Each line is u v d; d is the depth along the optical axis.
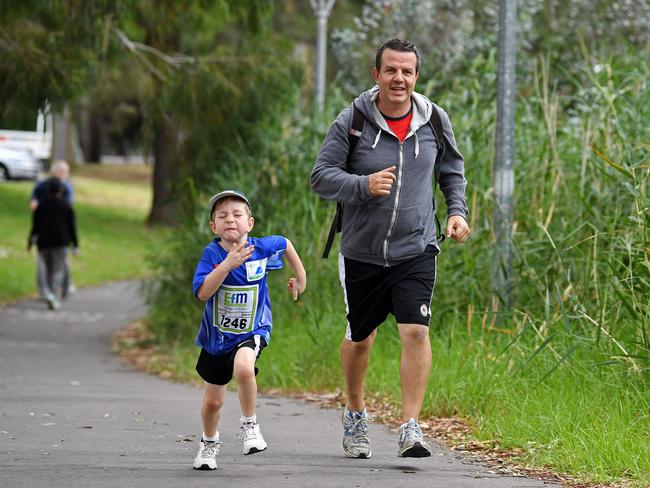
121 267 90.06
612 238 26.92
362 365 20.02
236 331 18.47
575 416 21.69
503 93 31.19
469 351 27.86
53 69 47.34
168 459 19.97
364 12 58.25
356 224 19.36
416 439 18.47
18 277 73.81
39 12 49.03
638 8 54.75
